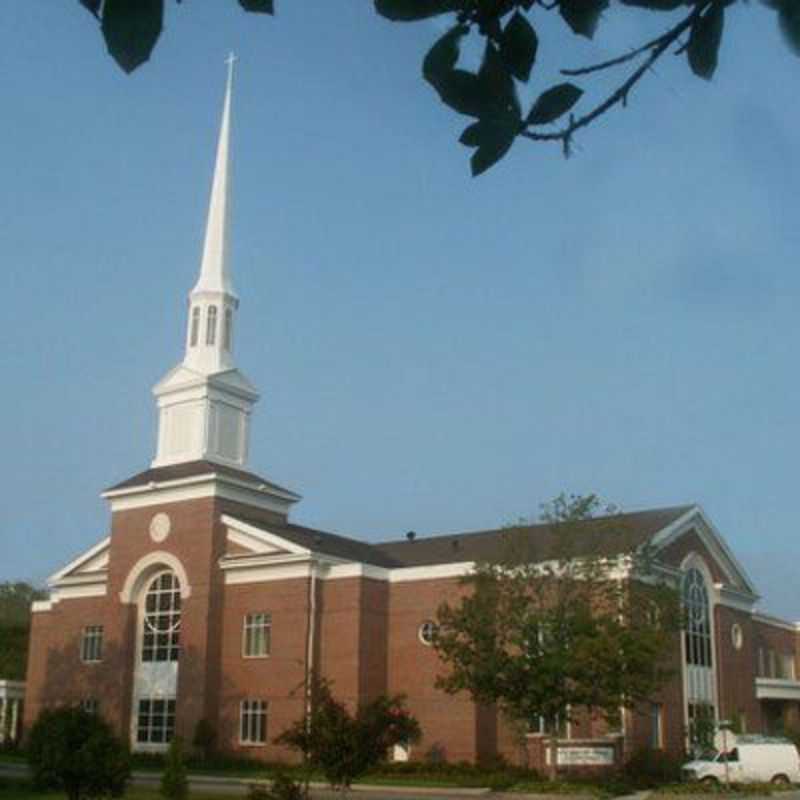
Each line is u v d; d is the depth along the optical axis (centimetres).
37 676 5850
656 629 3831
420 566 5325
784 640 6378
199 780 4075
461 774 4300
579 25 282
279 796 2689
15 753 5512
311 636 4847
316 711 2819
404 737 2858
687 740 4731
